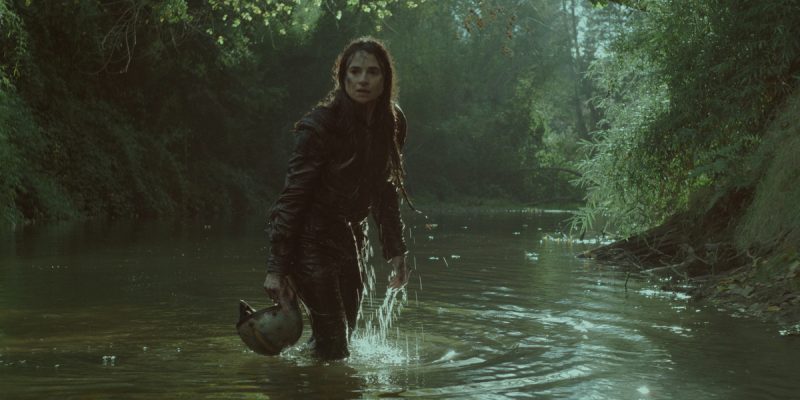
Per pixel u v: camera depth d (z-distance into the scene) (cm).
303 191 382
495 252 1086
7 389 303
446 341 421
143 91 2378
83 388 306
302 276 384
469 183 4378
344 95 388
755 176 832
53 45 1980
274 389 306
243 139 2895
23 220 1570
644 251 944
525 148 4691
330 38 3070
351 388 309
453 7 4516
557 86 5238
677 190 1002
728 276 678
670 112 947
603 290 659
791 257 614
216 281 694
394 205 432
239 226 1717
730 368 352
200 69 2347
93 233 1346
